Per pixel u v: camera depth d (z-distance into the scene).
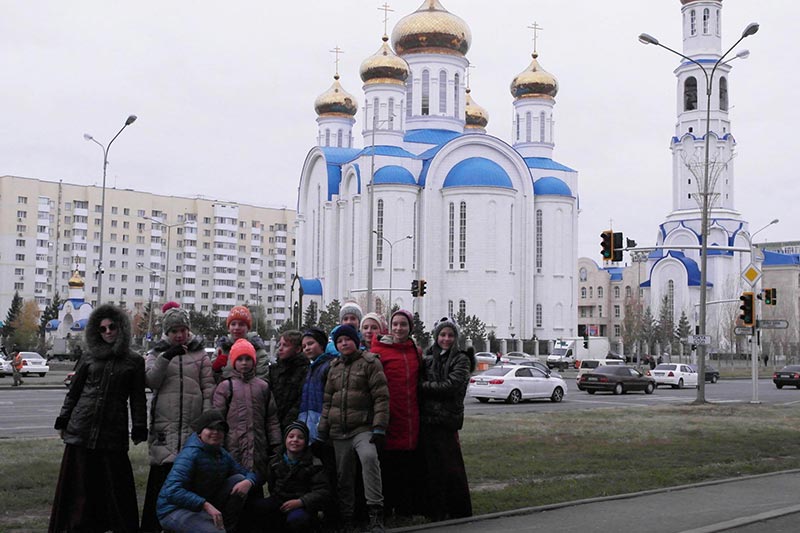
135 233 124.38
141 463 15.51
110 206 122.38
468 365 11.16
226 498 9.44
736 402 37.19
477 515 11.24
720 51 92.25
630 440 20.02
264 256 138.25
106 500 9.71
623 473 15.02
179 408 10.05
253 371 10.34
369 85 83.50
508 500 12.27
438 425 11.12
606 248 34.16
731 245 94.75
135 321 110.19
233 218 133.75
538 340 83.75
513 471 15.14
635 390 44.53
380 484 10.26
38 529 10.36
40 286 116.12
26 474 13.70
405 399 10.95
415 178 82.44
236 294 134.38
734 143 93.50
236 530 9.70
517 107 93.44
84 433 9.61
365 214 80.31
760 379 69.00
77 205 119.62
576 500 12.24
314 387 10.82
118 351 9.77
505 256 80.38
